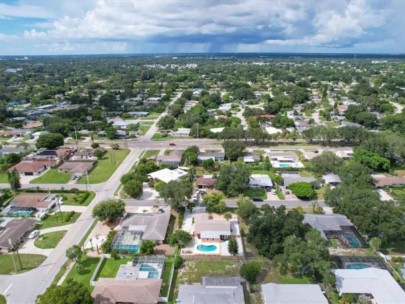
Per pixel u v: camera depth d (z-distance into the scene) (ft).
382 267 257.75
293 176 432.25
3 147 573.33
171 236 292.61
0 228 320.70
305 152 539.70
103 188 416.46
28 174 460.96
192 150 513.45
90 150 548.72
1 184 427.33
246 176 389.19
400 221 278.67
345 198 315.58
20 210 355.97
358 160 457.68
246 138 584.81
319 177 436.76
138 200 382.42
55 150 542.57
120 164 500.33
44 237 308.19
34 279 252.83
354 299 225.56
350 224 307.37
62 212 354.74
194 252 285.84
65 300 197.47
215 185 399.03
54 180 442.09
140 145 595.47
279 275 255.70
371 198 306.96
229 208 359.87
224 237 302.66
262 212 316.40
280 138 612.70
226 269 264.52
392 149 476.13
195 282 250.37
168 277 255.29
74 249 264.31
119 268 259.60
